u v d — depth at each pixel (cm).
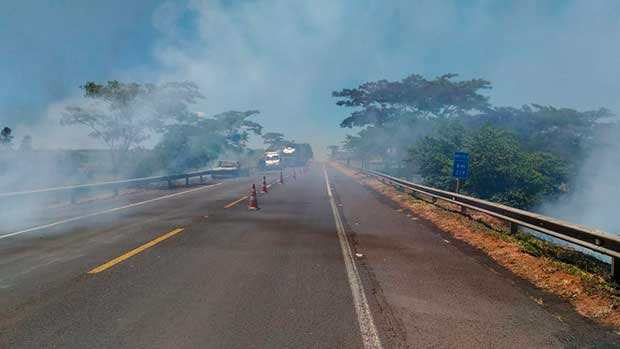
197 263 648
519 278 593
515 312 456
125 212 1281
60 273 584
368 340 375
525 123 3869
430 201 1605
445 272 616
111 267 619
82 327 397
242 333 387
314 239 862
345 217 1214
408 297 498
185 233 916
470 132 2334
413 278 581
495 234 873
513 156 1933
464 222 1050
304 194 1995
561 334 400
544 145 3447
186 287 524
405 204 1582
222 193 2016
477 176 1886
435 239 883
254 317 426
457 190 1291
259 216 1205
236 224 1051
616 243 544
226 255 706
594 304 481
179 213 1261
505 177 1883
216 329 395
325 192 2125
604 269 621
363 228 1016
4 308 446
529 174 1897
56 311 438
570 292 520
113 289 513
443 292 521
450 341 379
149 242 812
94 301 470
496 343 377
